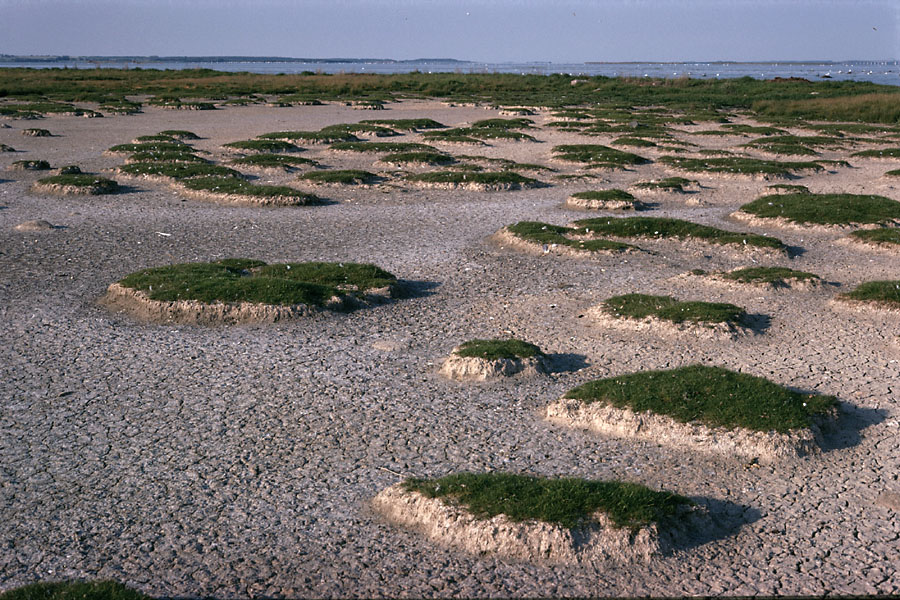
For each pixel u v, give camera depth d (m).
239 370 11.91
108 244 19.58
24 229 20.75
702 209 25.58
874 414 10.65
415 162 32.72
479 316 14.69
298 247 19.70
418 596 6.94
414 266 18.16
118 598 6.69
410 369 12.05
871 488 8.79
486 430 10.05
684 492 8.62
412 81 87.88
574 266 18.23
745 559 7.54
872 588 7.11
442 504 7.97
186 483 8.77
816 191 28.34
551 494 7.96
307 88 77.88
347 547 7.64
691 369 11.09
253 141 36.69
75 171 29.25
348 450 9.52
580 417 10.21
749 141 41.75
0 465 9.11
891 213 23.34
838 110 54.28
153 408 10.59
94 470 9.02
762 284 16.14
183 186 26.92
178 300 14.27
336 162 33.94
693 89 78.31
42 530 7.89
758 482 8.88
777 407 10.02
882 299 14.85
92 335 13.27
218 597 6.93
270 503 8.38
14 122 45.12
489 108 61.03
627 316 14.09
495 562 7.40
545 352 12.83
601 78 92.12
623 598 6.95
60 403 10.70
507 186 28.45
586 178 30.08
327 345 13.00
